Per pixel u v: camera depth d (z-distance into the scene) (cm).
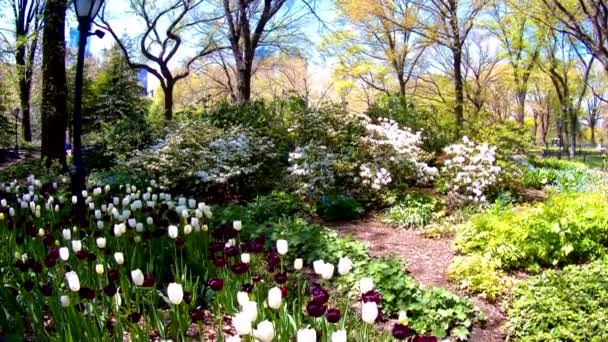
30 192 593
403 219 822
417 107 1641
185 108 1942
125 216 492
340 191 940
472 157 952
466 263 552
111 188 912
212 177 901
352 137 1085
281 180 993
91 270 397
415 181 1059
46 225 539
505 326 447
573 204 701
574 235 615
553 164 1841
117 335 311
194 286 388
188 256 459
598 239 615
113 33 2144
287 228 656
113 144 1368
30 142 2622
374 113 1404
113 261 436
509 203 905
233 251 392
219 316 335
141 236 475
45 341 317
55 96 1204
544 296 459
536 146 1541
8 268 423
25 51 2342
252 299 331
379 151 1002
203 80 3819
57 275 385
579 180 1277
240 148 976
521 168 1175
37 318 330
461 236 667
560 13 1568
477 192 891
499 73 2902
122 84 2742
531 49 2695
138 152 1050
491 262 570
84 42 672
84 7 661
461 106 1700
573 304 441
